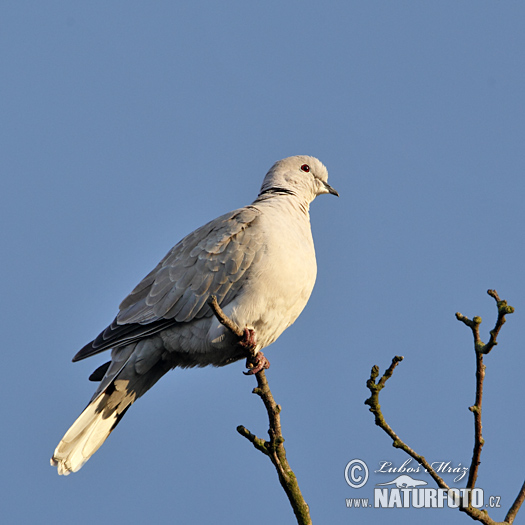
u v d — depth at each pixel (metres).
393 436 7.43
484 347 6.93
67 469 10.17
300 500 8.05
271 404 8.34
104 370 11.71
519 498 7.36
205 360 11.05
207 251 10.77
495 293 6.86
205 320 10.66
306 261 10.89
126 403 10.88
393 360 7.45
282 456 8.21
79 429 10.35
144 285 11.29
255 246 10.62
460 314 7.06
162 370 11.22
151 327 10.77
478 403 7.05
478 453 7.12
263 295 10.54
